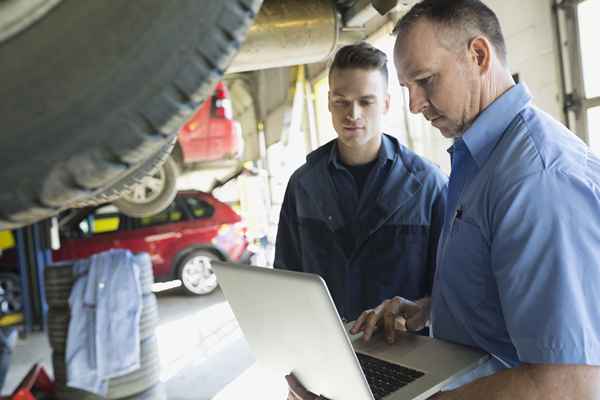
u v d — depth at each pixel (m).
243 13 0.59
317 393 0.94
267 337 0.97
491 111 0.92
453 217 0.96
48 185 0.56
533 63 2.29
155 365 2.84
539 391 0.73
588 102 2.06
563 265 0.73
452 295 0.97
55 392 2.08
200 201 5.94
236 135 5.95
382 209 1.48
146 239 5.59
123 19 0.56
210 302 5.45
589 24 2.03
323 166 1.58
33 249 4.82
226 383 3.20
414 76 0.94
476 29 0.90
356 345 1.13
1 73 0.54
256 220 7.12
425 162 1.56
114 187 0.96
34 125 0.54
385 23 3.75
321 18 2.09
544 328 0.73
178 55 0.57
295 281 0.79
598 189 0.76
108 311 2.64
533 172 0.78
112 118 0.56
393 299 1.20
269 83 8.09
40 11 0.55
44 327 4.82
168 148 1.01
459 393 0.81
